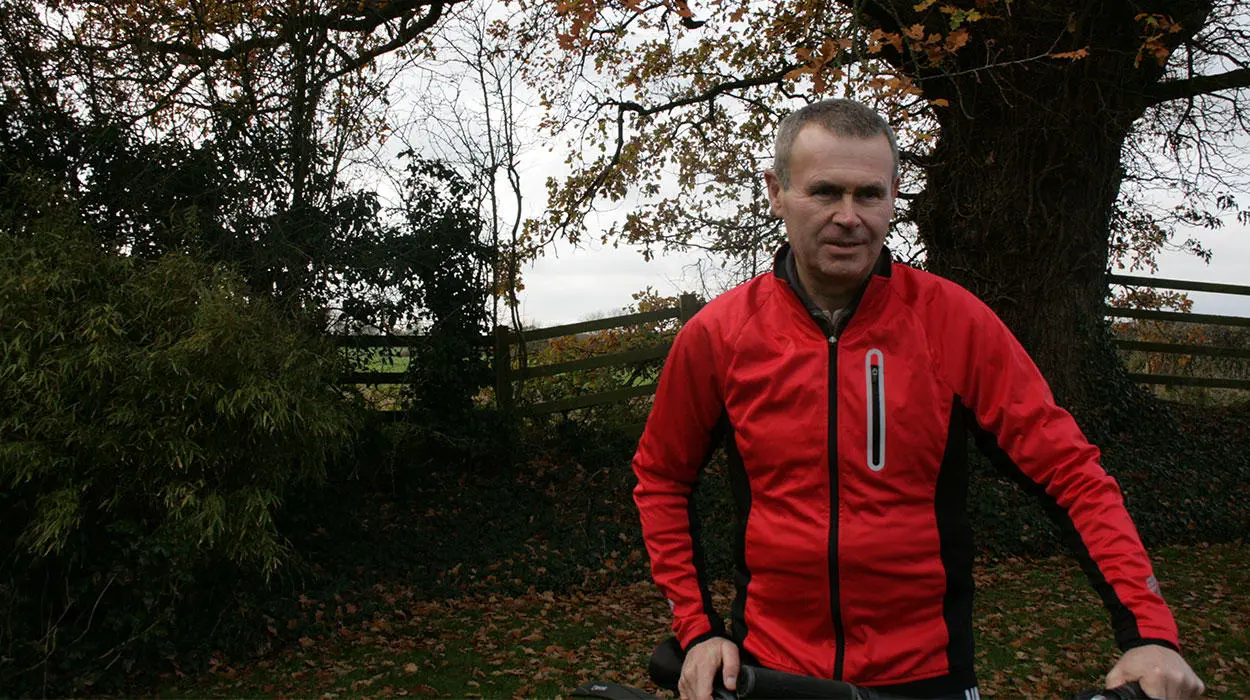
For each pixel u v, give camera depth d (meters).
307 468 5.95
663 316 9.70
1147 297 12.34
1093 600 6.60
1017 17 8.52
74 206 5.98
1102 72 8.92
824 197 1.64
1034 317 9.58
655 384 9.73
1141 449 9.80
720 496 8.47
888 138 1.67
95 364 4.92
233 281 5.93
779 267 1.80
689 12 7.89
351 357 8.20
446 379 8.38
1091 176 9.57
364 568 6.86
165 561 5.06
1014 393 1.63
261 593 5.96
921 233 10.00
